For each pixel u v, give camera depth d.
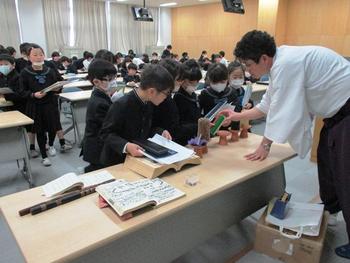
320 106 1.57
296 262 1.59
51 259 0.83
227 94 2.20
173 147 1.50
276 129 1.47
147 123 1.62
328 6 7.90
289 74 1.43
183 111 1.99
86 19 10.55
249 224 2.13
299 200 2.48
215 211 1.64
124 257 1.25
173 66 1.83
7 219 1.01
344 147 1.50
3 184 2.83
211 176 1.36
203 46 12.04
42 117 3.24
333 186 1.89
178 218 1.43
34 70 3.16
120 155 1.59
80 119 3.91
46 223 0.99
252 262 1.64
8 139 2.52
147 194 1.13
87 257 1.12
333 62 1.48
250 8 10.02
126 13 11.53
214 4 11.23
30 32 9.46
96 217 1.03
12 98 3.39
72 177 1.24
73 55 10.05
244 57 1.49
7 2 8.84
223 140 1.79
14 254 1.83
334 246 1.89
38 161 3.38
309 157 3.37
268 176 1.97
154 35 12.63
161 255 1.40
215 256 1.82
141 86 1.42
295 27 8.60
